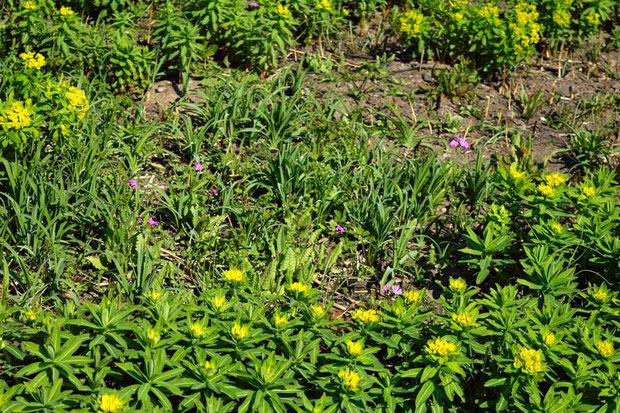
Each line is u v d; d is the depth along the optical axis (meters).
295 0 4.12
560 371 2.80
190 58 3.81
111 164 3.36
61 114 3.15
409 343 2.76
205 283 3.04
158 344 2.58
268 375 2.56
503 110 4.02
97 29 3.95
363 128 3.75
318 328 2.76
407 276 3.23
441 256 3.27
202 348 2.62
